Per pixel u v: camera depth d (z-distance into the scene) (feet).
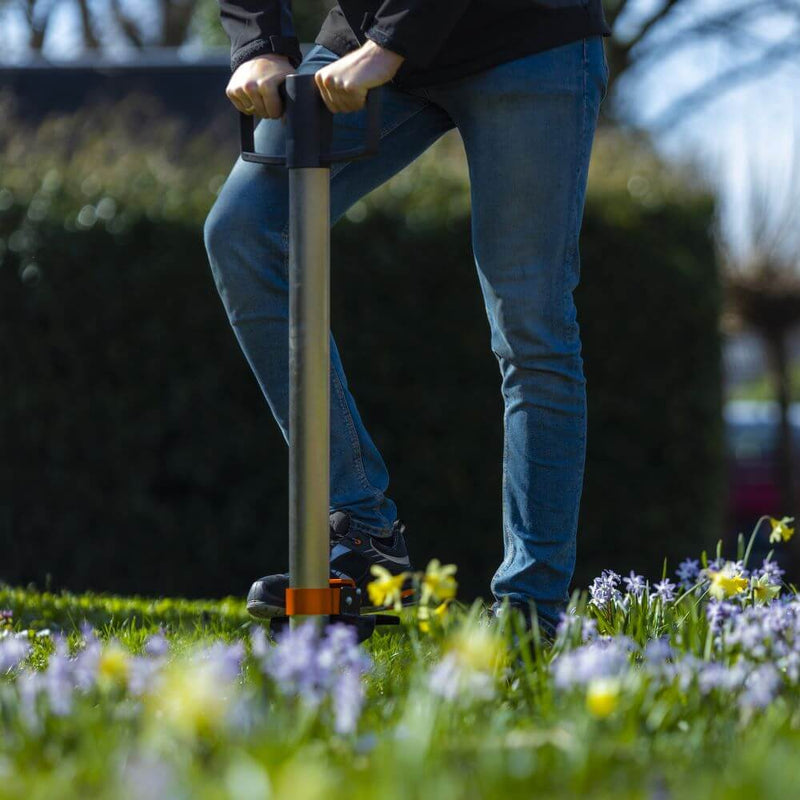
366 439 14.66
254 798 6.56
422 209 35.37
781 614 11.96
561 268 14.12
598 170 38.75
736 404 67.31
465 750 7.98
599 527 35.40
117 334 35.68
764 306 61.26
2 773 7.47
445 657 9.84
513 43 13.66
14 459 35.96
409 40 12.17
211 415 35.55
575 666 9.75
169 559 35.73
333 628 10.81
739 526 57.67
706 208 36.09
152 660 12.07
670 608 14.40
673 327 35.35
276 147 14.33
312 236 11.84
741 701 9.52
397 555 14.55
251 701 9.17
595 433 35.42
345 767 7.72
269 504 35.55
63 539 35.91
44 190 36.29
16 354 35.88
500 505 34.91
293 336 11.82
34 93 67.72
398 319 35.22
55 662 9.73
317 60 14.84
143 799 6.58
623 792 7.16
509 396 14.48
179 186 36.58
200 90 67.21
